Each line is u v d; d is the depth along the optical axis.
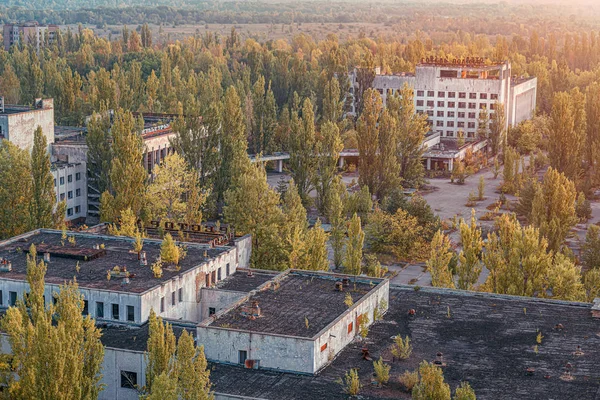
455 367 111.88
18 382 99.12
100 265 138.38
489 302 134.12
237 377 108.12
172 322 123.19
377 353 115.88
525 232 158.00
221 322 115.88
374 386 106.06
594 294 161.62
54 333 95.06
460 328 124.25
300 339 108.88
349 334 118.88
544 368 111.56
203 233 160.88
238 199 178.62
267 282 130.88
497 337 121.25
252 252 167.50
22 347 99.75
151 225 183.00
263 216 177.38
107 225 176.12
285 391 104.69
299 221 184.25
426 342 119.50
